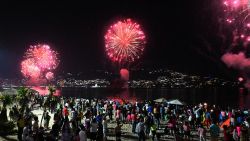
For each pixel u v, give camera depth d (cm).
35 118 2328
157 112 3450
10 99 3412
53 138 1997
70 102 4634
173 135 2905
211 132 2206
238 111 3503
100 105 4191
